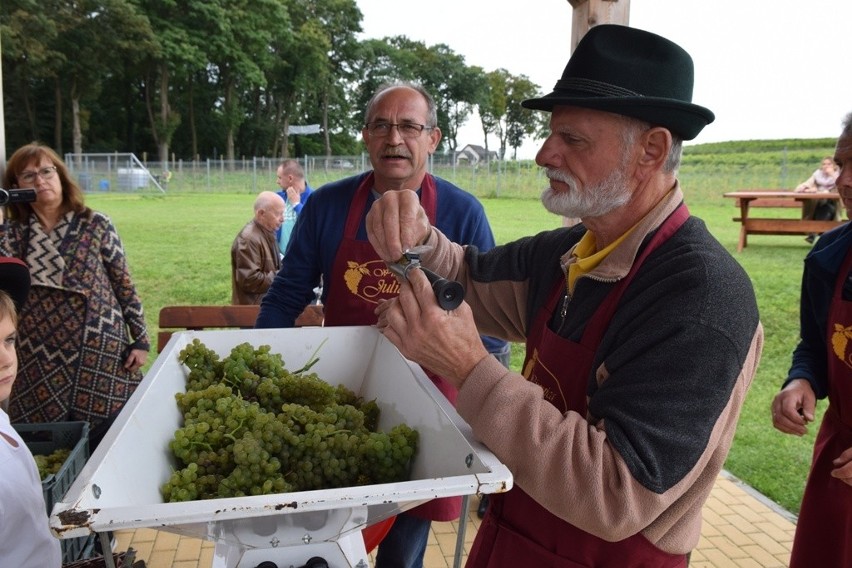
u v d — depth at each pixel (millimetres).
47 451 2650
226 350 1661
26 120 44375
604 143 1141
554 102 1146
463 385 1059
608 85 1119
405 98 2137
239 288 4340
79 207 2842
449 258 1595
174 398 1394
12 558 1434
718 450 1115
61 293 2775
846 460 1600
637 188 1191
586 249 1332
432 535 2967
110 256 2922
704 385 992
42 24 40031
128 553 2037
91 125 50281
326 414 1312
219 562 1007
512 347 6223
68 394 2818
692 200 20953
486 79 63906
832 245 1903
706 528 3102
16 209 2748
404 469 1206
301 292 2320
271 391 1459
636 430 986
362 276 2176
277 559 1015
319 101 61469
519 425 1010
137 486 996
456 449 1042
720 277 1059
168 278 9352
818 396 2008
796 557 1995
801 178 21672
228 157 52906
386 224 1368
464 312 1074
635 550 1177
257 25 51281
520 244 1593
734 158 27172
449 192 2285
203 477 1132
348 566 1050
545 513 1263
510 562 1320
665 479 973
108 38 42812
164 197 29312
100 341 2850
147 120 52125
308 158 34594
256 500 827
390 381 1511
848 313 1822
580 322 1252
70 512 767
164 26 46562
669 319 1041
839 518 1865
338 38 61344
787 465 3844
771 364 5742
